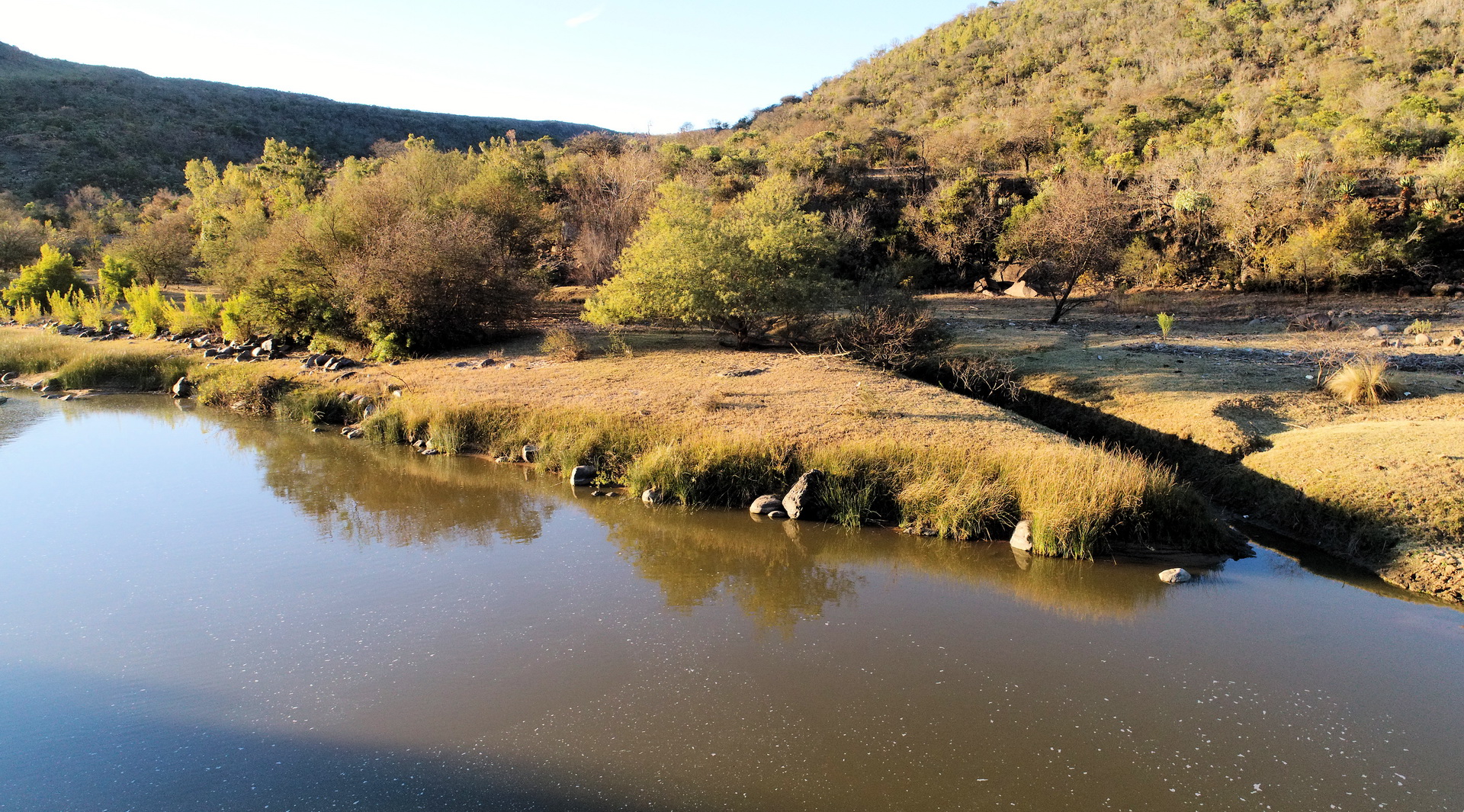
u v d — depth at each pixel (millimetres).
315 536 10125
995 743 5758
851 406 13742
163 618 7785
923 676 6738
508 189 30516
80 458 13664
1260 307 26578
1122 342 20531
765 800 5137
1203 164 34062
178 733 5898
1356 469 10141
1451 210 28875
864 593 8523
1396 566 8609
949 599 8352
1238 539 9719
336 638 7383
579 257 34000
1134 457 11000
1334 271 27797
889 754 5625
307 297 21344
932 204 39188
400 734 5879
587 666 6891
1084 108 53094
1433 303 24672
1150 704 6293
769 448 11648
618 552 9648
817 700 6344
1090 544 9344
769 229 18984
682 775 5402
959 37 80438
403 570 9031
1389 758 5586
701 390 15188
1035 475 10289
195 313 24281
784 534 10242
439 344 20672
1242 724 6020
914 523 10359
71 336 24516
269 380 17891
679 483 11422
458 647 7223
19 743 5793
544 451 13109
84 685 6574
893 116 66875
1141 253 33344
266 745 5754
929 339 18625
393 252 20172
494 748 5707
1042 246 26750
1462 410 12398
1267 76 52469
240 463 13438
